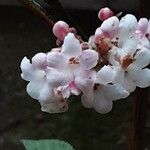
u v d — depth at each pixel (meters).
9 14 0.38
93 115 0.33
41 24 0.38
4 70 0.37
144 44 0.12
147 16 0.15
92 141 0.33
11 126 0.34
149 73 0.12
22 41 0.38
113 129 0.33
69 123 0.34
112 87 0.12
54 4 0.13
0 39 0.38
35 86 0.12
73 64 0.11
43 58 0.12
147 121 0.31
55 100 0.12
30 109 0.35
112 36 0.12
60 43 0.12
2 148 0.33
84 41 0.13
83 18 0.34
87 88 0.11
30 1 0.13
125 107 0.33
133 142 0.15
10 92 0.35
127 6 0.32
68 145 0.17
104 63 0.12
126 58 0.12
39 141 0.17
